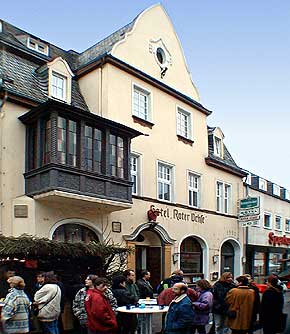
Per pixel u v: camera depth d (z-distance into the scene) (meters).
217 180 23.94
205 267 22.03
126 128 16.88
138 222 18.27
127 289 10.16
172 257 19.77
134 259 17.69
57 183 14.11
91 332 7.86
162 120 20.50
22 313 8.30
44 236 14.60
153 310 9.18
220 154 25.19
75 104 17.61
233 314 9.81
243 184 26.55
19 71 16.33
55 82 17.12
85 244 12.99
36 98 15.88
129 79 18.98
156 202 19.36
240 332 9.90
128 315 9.65
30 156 15.02
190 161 21.95
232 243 25.00
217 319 10.34
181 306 7.83
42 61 17.84
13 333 8.17
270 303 10.20
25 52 17.22
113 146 16.55
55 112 14.48
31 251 11.73
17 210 14.31
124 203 16.34
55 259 12.59
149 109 19.89
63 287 10.60
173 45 22.14
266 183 30.02
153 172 19.53
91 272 13.32
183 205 21.00
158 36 21.23
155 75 20.62
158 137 20.09
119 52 18.83
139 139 18.98
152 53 20.69
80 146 15.10
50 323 9.30
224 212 24.50
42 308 9.27
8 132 14.78
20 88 15.62
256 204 24.61
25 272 12.04
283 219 32.03
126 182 16.72
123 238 17.42
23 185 14.93
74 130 15.13
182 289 8.03
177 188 20.83
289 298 18.78
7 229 14.19
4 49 16.48
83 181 14.91
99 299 7.92
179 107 21.75
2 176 14.34
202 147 23.05
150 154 19.48
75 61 20.77
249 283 10.62
